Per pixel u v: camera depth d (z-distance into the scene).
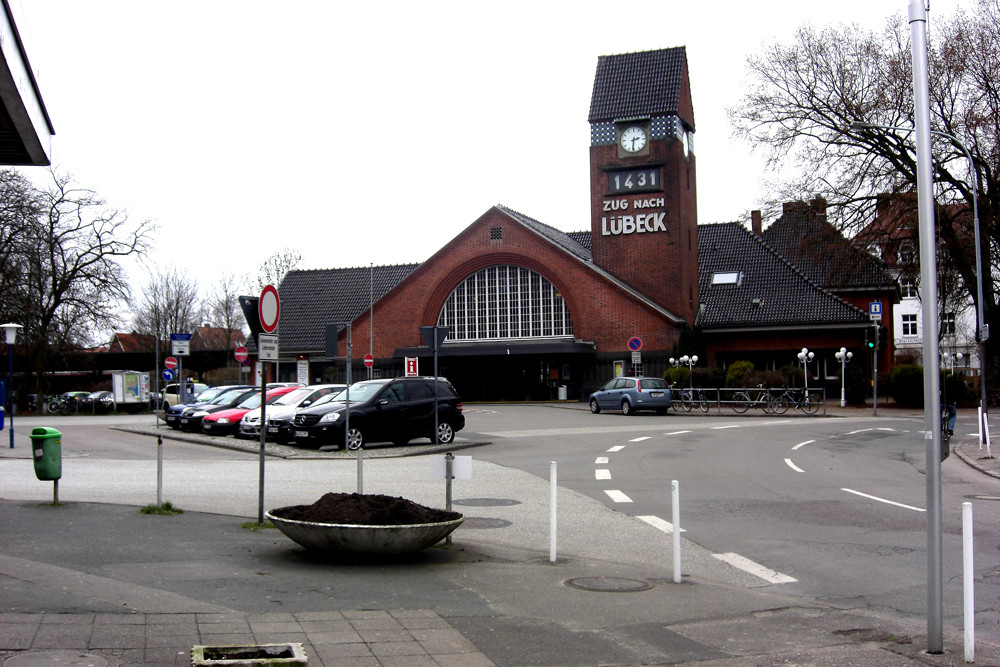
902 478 17.56
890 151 38.78
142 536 10.28
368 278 65.19
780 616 7.64
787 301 50.94
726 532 11.73
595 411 41.16
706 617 7.56
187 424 31.08
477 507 13.85
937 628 6.47
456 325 55.09
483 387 54.28
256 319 11.59
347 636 6.59
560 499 14.66
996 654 6.52
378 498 9.91
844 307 49.09
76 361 59.47
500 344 53.41
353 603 7.57
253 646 6.09
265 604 7.38
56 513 11.75
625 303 50.09
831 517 12.86
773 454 22.09
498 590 8.30
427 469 19.58
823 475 17.92
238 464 21.00
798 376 43.59
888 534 11.52
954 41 36.56
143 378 54.38
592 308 50.94
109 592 7.45
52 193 51.31
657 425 32.53
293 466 20.50
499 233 53.59
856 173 38.94
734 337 51.16
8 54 7.82
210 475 18.44
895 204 37.56
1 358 53.22
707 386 44.47
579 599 8.05
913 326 81.88
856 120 38.25
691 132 53.88
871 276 53.19
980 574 9.27
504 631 6.93
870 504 14.06
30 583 7.64
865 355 49.19
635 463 20.22
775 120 40.25
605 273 50.62
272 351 11.73
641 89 51.53
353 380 56.69
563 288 51.78
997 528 11.85
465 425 33.72
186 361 69.00
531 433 29.52
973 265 38.31
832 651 6.61
